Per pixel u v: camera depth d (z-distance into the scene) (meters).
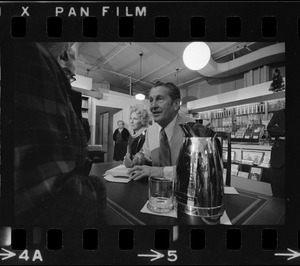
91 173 0.86
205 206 0.50
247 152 1.02
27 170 0.44
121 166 0.89
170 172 0.70
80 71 2.79
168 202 0.57
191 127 0.53
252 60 1.76
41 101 0.44
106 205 0.56
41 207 0.45
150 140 0.79
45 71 0.44
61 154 0.44
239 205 0.58
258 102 1.79
